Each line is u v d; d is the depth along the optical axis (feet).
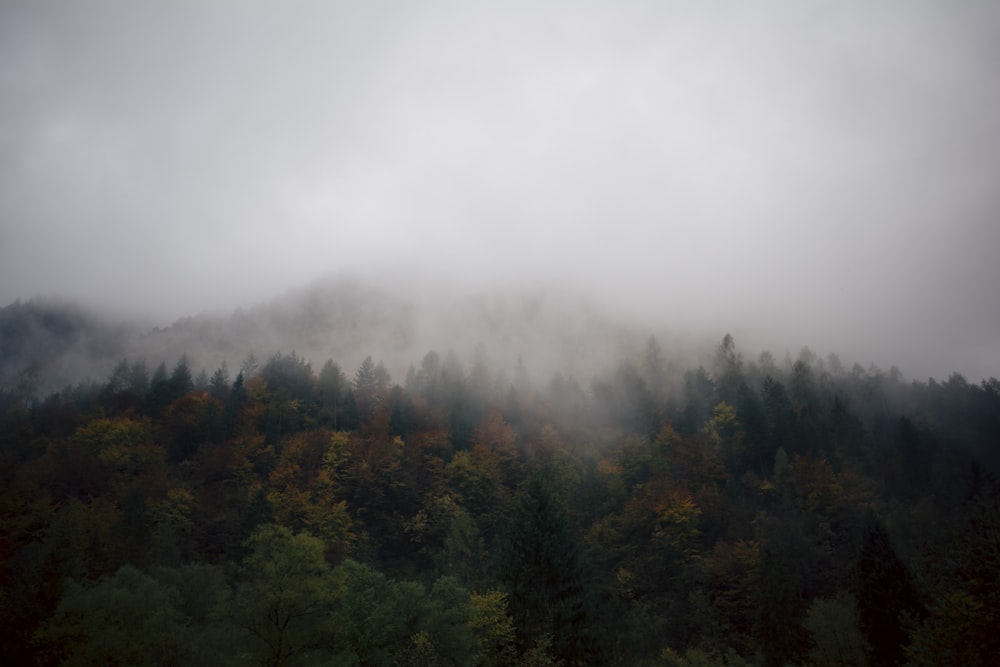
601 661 133.49
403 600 110.63
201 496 241.14
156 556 169.68
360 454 282.77
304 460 278.46
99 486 236.43
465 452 294.46
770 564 157.17
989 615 62.28
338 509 234.58
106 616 104.27
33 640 106.73
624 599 195.62
